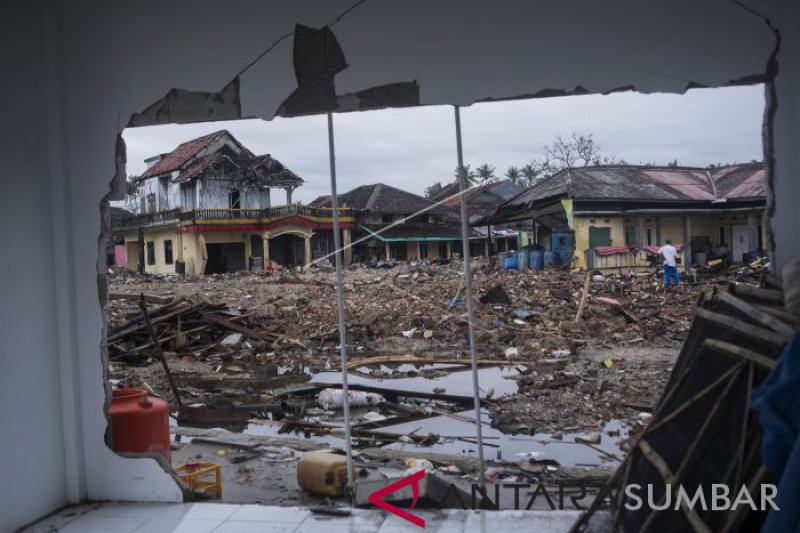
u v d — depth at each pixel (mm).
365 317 17109
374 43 4199
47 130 4238
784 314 2770
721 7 3842
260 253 43062
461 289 21156
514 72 4094
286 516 3990
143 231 45344
